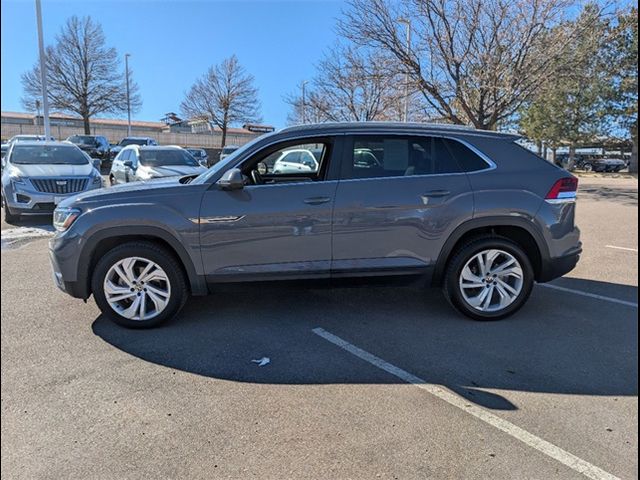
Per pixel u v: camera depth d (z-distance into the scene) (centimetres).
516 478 240
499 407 303
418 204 425
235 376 340
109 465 248
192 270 417
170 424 283
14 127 4966
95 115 3719
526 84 1443
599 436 274
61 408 299
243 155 432
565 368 356
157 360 364
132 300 422
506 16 1395
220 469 246
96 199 415
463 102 1488
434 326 436
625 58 2142
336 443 266
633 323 447
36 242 821
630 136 3409
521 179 438
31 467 247
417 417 291
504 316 450
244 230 413
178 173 1224
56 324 432
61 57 3491
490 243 437
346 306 487
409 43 1496
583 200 1631
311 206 416
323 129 435
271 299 506
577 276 618
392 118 2075
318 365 358
